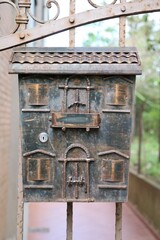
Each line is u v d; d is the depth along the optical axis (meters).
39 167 2.03
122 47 2.09
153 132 14.19
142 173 10.33
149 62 11.02
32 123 2.03
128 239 7.70
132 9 2.12
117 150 2.03
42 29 2.11
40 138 2.03
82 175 2.04
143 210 9.09
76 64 1.99
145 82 11.65
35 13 5.52
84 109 2.03
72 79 2.02
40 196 2.04
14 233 5.62
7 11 3.87
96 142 2.03
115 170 2.03
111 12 2.13
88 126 2.01
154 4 2.12
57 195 2.04
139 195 9.59
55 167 2.04
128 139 2.03
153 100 12.32
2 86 4.38
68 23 2.12
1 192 4.70
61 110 2.03
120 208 2.15
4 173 4.93
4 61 4.44
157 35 8.70
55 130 2.03
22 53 2.05
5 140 4.90
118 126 2.03
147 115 12.66
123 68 1.98
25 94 2.02
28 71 1.98
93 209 10.16
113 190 2.04
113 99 2.02
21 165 2.05
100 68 1.98
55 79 2.02
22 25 2.11
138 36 9.14
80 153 2.03
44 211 9.66
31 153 2.03
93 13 2.12
